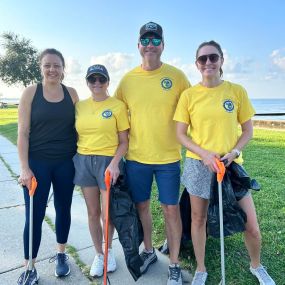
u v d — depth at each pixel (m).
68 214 3.03
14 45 32.56
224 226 2.58
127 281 2.91
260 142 9.77
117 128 2.87
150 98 2.81
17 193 5.41
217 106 2.53
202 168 2.62
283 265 2.99
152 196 4.74
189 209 3.10
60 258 3.06
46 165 2.79
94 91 2.80
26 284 2.73
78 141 2.90
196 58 2.63
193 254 3.23
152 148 2.84
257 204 4.36
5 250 3.45
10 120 20.05
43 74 2.76
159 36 2.75
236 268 2.95
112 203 2.76
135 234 2.80
